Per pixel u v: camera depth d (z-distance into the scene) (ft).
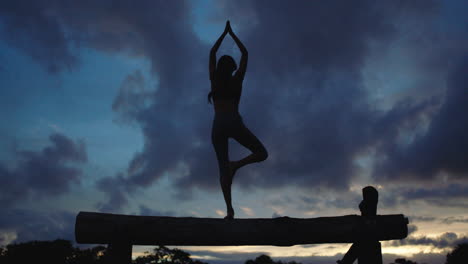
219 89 14.69
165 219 13.71
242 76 14.83
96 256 135.95
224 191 14.46
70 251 134.51
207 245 13.98
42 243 130.93
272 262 163.94
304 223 13.96
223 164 14.64
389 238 13.85
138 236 13.42
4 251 130.52
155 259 137.08
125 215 13.70
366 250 13.99
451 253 131.75
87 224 13.17
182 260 138.92
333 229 13.78
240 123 14.33
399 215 13.99
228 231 13.64
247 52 15.07
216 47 15.49
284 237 13.71
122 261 13.34
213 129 14.69
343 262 15.06
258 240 13.80
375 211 14.14
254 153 15.05
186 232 13.52
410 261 138.31
